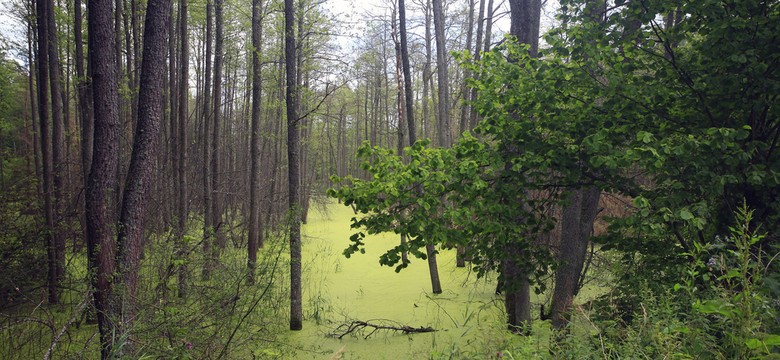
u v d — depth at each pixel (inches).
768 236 153.3
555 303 220.1
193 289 223.6
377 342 293.6
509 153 200.4
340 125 1446.9
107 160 195.5
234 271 237.3
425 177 179.0
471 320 322.7
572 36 174.2
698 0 157.9
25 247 276.2
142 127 201.3
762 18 147.6
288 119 324.5
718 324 94.0
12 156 493.7
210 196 427.2
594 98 183.0
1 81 510.6
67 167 404.8
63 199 338.0
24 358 200.5
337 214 1135.6
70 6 383.2
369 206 183.9
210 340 192.7
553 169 190.9
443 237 180.9
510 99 195.5
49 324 189.2
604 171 189.0
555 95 183.3
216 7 436.5
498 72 189.8
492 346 161.5
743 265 84.0
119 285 178.9
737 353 80.4
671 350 91.4
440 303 374.6
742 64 159.2
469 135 188.7
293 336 301.1
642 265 185.8
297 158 320.8
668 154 153.4
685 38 171.9
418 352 264.8
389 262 186.2
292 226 311.4
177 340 186.4
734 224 165.5
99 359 189.5
